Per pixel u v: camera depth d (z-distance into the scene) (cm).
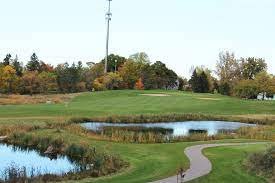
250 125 6556
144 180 2603
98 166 3109
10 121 5409
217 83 15325
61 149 3972
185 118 6994
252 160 3127
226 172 2878
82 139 4419
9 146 4272
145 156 3675
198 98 9762
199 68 15825
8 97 9212
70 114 6612
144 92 10975
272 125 6488
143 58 16850
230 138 5125
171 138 4881
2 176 2866
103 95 10106
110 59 16312
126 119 6419
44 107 7494
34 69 14388
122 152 3884
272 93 12244
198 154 3656
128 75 14112
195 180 2616
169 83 15950
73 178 2738
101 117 6294
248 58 15075
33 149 4147
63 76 12481
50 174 2836
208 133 5494
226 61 15300
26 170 3136
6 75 10938
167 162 3331
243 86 12362
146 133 5269
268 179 2711
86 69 14400
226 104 8781
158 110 7662
